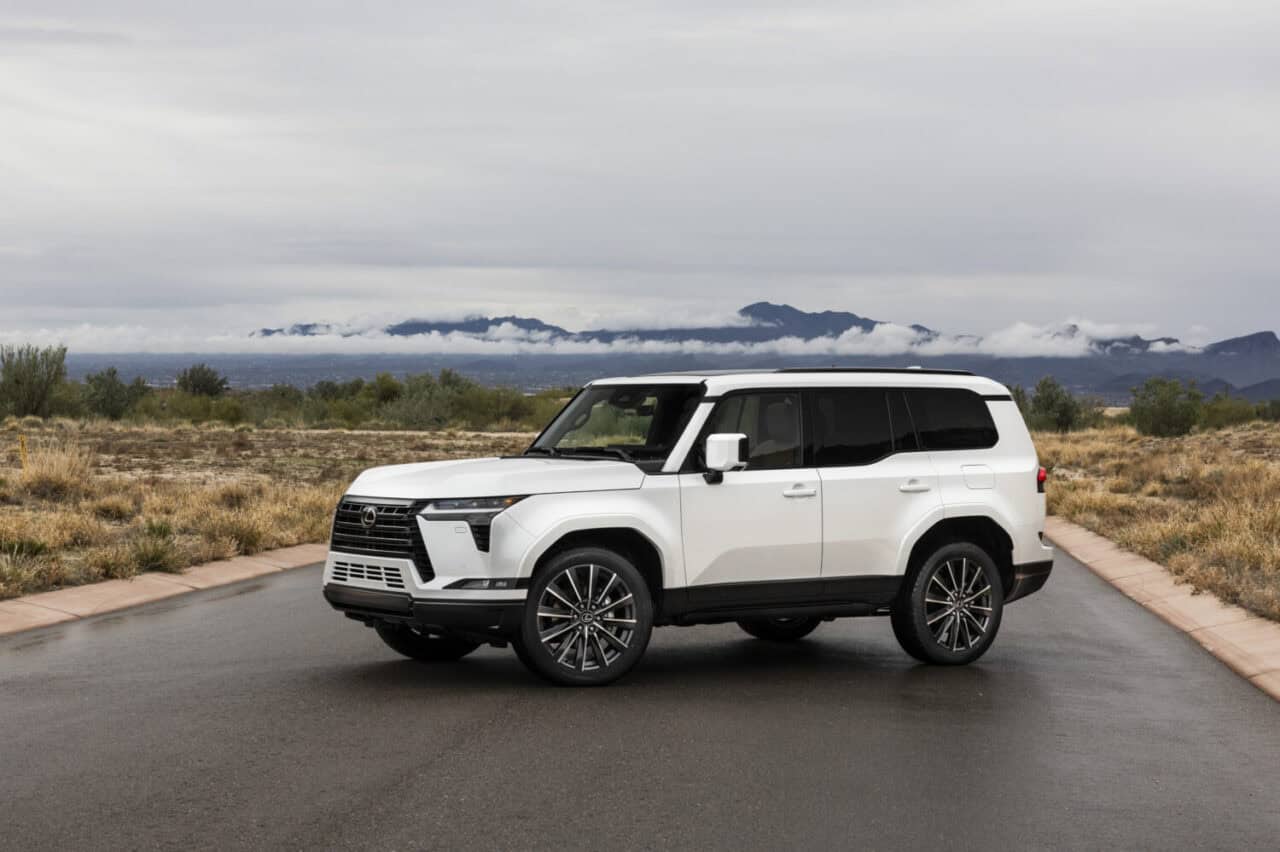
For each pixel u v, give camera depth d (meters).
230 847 5.16
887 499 9.34
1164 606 12.54
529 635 8.28
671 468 8.77
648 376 9.63
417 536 8.24
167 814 5.59
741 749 6.88
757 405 9.15
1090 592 13.85
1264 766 6.71
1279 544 14.55
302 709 7.74
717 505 8.82
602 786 6.12
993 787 6.20
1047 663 9.76
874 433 9.47
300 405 65.19
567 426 9.70
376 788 6.03
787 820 5.61
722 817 5.64
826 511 9.13
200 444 36.94
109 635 10.46
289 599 12.55
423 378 66.25
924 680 9.00
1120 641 10.79
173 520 17.14
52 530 14.80
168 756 6.59
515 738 7.05
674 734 7.20
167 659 9.41
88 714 7.55
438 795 5.93
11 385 46.62
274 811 5.65
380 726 7.31
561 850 5.17
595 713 7.73
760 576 8.98
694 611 8.84
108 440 37.78
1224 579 12.67
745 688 8.61
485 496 8.26
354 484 8.94
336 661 9.44
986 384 10.05
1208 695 8.57
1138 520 19.50
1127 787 6.25
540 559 8.48
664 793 6.01
